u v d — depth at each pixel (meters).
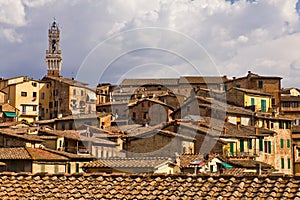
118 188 14.38
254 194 13.06
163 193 13.74
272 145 69.56
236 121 67.75
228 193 13.27
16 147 45.09
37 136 51.59
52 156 43.75
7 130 55.34
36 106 100.00
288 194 12.86
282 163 71.75
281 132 73.00
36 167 42.09
